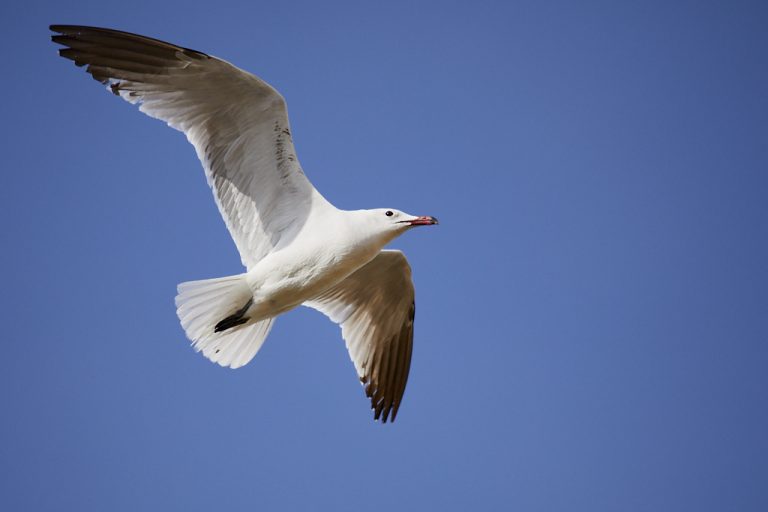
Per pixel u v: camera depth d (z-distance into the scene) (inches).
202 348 529.0
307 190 514.6
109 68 510.0
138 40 498.9
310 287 512.1
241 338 542.3
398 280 593.9
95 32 506.9
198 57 492.4
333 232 509.4
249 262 520.7
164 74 508.4
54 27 504.7
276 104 502.0
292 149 510.9
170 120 518.9
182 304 512.1
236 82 498.0
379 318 611.8
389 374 617.6
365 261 523.8
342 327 608.1
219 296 512.1
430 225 523.8
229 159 518.0
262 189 517.0
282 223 514.9
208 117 515.5
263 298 510.0
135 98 515.8
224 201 521.7
